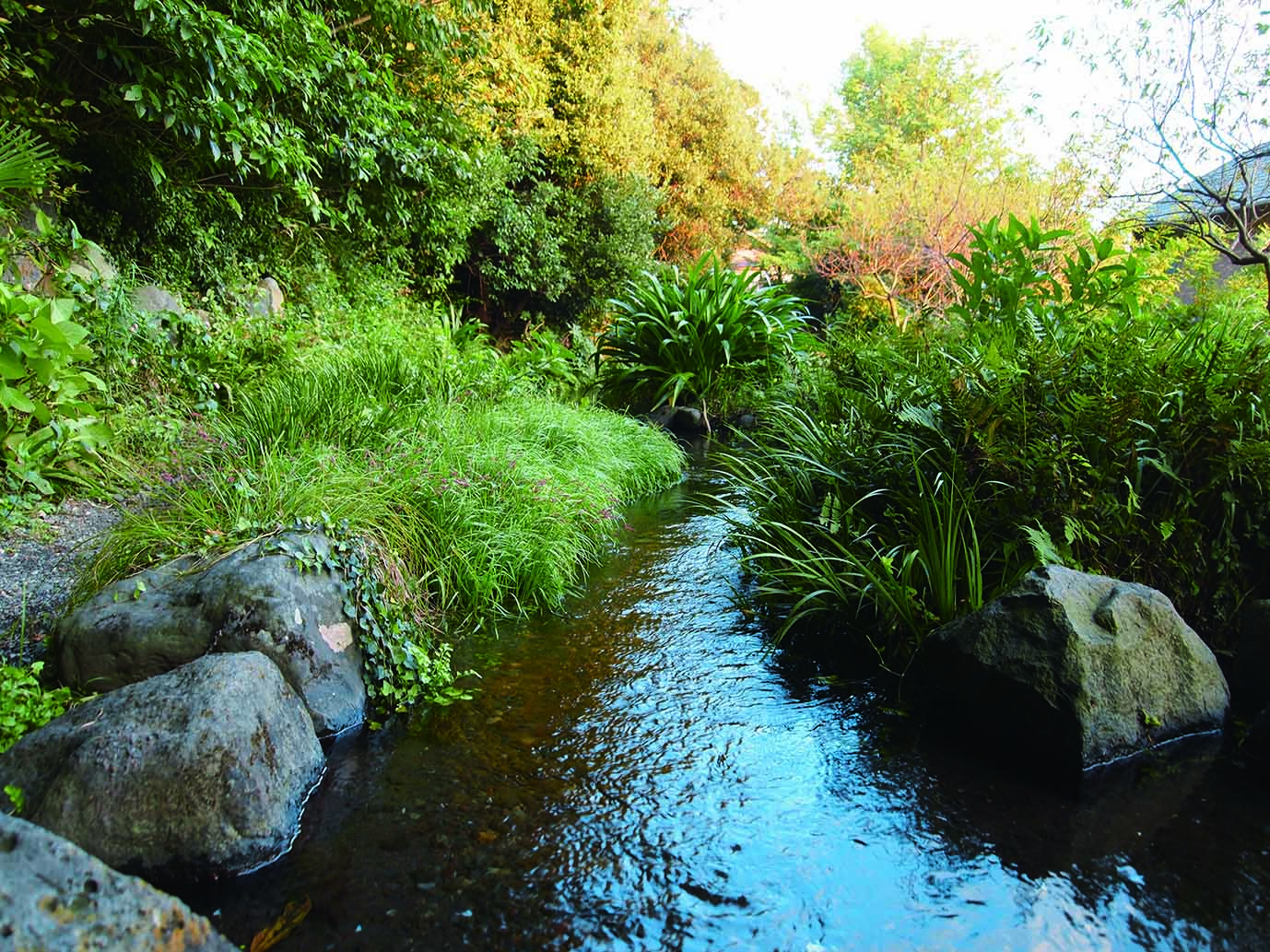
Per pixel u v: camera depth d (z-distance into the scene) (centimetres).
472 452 393
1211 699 225
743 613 325
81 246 456
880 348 429
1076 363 292
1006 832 183
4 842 108
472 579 320
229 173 619
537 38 1266
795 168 2239
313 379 449
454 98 870
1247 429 265
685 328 831
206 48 458
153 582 238
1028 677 212
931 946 150
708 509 506
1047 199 1102
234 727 175
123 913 110
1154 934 152
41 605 264
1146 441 271
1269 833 181
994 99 1719
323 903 160
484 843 180
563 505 384
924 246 1265
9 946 98
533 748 223
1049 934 152
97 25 444
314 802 195
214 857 163
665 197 1666
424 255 970
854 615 294
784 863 174
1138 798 195
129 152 536
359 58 632
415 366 510
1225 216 497
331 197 759
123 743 166
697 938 152
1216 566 267
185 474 338
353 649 249
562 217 1296
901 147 1688
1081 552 269
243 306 626
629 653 288
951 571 262
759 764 214
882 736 229
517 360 761
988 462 281
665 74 1970
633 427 641
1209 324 330
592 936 152
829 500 315
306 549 250
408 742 226
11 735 188
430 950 148
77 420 359
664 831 185
